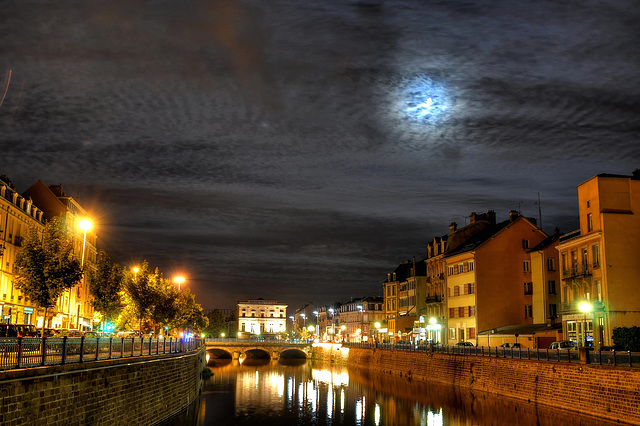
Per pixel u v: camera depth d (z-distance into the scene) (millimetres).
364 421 44125
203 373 78812
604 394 36625
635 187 52062
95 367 24984
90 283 61188
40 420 20438
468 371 57406
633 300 49938
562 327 58031
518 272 75562
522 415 41500
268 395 59312
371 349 91688
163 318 66188
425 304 96250
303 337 176125
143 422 31734
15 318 58906
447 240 86125
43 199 72750
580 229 55000
